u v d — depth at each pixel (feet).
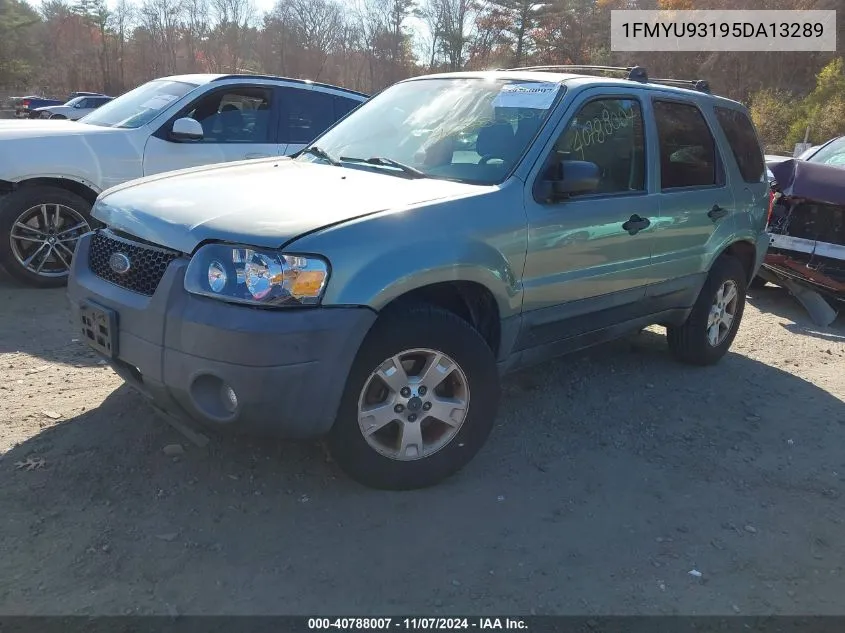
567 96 13.02
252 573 9.06
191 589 8.71
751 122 18.58
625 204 13.66
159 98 22.44
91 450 11.55
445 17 180.65
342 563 9.36
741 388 16.70
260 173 12.59
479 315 11.80
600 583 9.36
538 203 11.97
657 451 13.16
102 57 196.13
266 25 193.57
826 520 11.30
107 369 14.94
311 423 9.59
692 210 15.43
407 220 10.22
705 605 9.10
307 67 191.11
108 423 12.43
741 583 9.59
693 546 10.32
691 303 16.58
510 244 11.38
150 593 8.59
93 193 20.75
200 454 11.63
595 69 15.74
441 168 12.49
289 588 8.84
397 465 10.77
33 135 19.90
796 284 23.79
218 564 9.18
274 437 9.68
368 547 9.72
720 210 16.40
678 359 17.87
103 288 10.62
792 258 23.54
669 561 9.93
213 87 22.39
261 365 9.04
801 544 10.61
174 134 21.13
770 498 11.84
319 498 10.73
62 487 10.52
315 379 9.35
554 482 11.77
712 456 13.14
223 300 9.21
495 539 10.10
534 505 11.04
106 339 10.32
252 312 9.09
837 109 90.22
